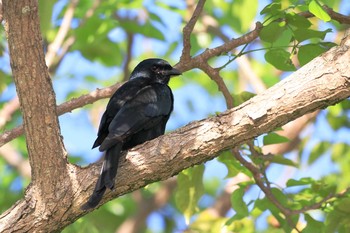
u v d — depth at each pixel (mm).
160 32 19078
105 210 20172
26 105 9367
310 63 9508
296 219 12406
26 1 8859
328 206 12500
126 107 10883
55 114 9531
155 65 12609
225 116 9664
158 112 11164
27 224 9797
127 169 9766
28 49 9102
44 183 9719
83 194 9758
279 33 11336
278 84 9562
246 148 12805
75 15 18938
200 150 9680
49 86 9414
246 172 12664
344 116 16734
